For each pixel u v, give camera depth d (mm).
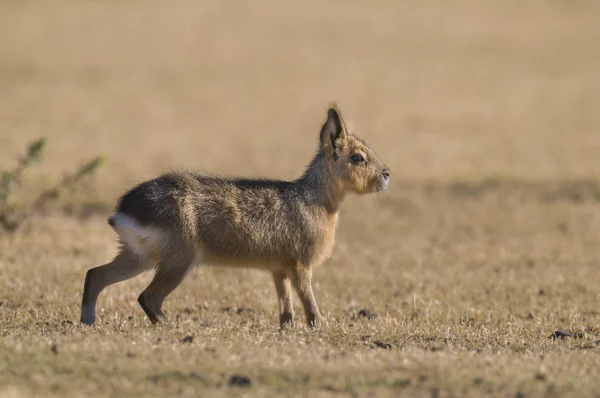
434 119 48250
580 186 32156
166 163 37406
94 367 11430
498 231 26000
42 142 24578
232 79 59781
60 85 55688
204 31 75188
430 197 31000
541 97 54312
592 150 40125
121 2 85188
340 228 26641
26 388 10586
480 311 17547
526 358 12555
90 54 65438
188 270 15062
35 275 19109
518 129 45625
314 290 19422
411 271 21078
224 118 49188
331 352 12477
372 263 22156
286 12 82938
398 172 35312
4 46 66688
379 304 18328
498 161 37688
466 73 61781
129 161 37625
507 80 59406
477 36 73938
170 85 57500
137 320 15531
